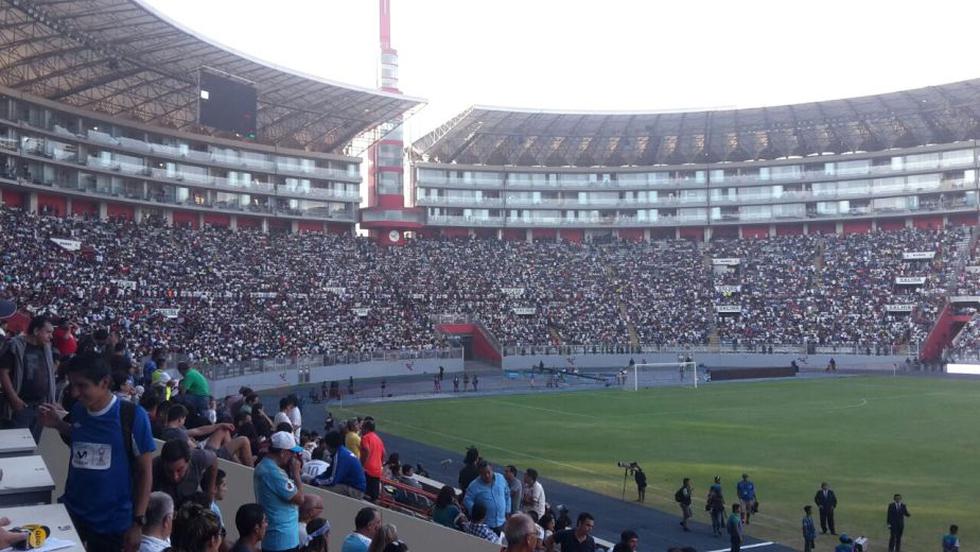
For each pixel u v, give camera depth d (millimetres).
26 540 6641
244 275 84125
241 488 13477
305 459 17938
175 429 11500
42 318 12078
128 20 60812
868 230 114125
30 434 10750
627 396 69500
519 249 112688
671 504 30891
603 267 110250
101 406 7832
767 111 105750
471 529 14312
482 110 106750
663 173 121750
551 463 38750
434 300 97250
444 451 41844
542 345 93875
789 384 77250
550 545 14133
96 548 7703
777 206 117938
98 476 7754
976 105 99500
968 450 41375
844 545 22141
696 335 96750
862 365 89000
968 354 82875
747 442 44688
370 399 67188
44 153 75188
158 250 80125
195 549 6625
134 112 84875
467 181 119438
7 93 69938
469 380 81812
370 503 13875
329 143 104500
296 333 79125
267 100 86750
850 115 105625
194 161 91938
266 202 100688
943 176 108750
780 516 28891
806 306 98438
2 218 67750
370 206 112375
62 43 62938
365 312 89062
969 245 100000
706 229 121750
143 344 60781
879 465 37781
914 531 26656
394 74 113250
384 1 113438
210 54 70812
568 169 121938
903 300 95438
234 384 62438
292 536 10742
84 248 72375
